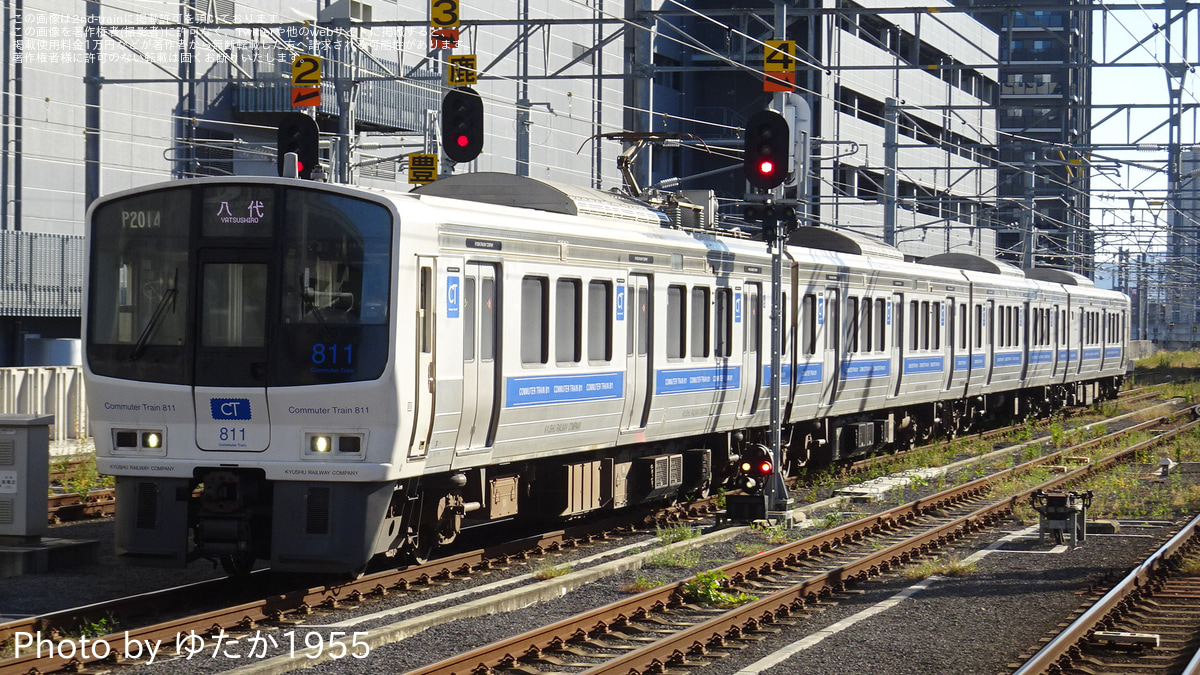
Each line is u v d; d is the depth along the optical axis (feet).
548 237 65.92
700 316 82.33
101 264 56.18
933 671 45.03
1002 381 149.59
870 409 111.86
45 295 148.97
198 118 166.30
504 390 62.23
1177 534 73.61
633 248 74.08
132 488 55.57
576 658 45.85
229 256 54.75
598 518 82.64
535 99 214.90
